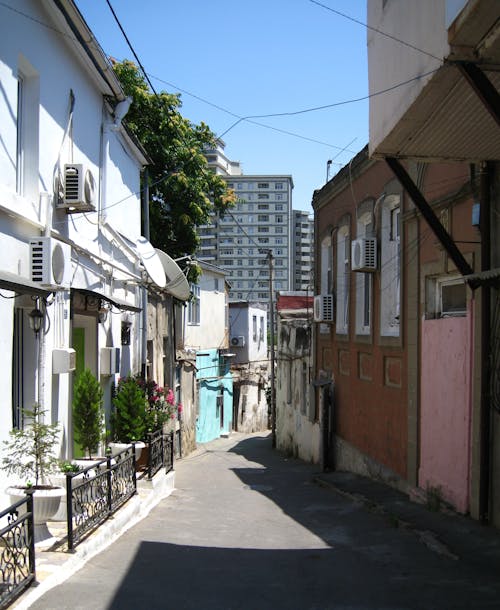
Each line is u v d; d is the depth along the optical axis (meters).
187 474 16.08
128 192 13.86
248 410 34.19
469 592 5.39
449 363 8.86
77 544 6.41
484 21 5.02
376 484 12.01
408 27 6.27
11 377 6.78
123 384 11.78
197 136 20.09
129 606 4.96
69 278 8.04
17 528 5.14
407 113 6.35
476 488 7.94
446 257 8.91
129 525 8.39
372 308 12.67
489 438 7.72
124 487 8.88
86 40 8.91
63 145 8.79
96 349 10.52
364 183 13.20
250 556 6.89
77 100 9.52
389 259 11.82
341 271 15.38
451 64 5.45
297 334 20.58
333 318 15.73
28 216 7.19
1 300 6.40
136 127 18.36
